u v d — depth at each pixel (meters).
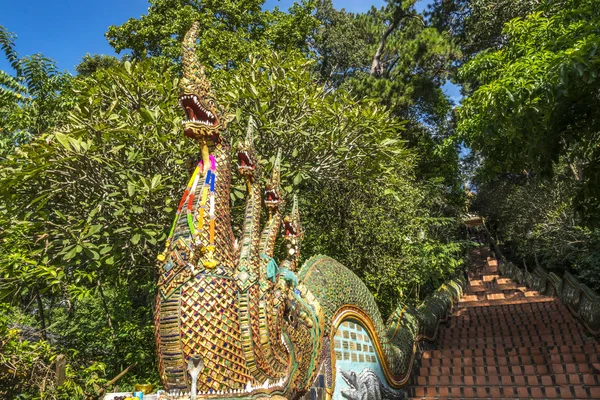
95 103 6.41
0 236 6.34
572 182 15.98
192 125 3.57
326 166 8.22
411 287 13.57
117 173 6.42
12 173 5.99
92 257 6.00
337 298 5.94
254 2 16.92
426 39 20.66
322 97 8.33
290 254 4.97
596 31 6.50
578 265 16.31
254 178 4.08
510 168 9.16
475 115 8.28
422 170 22.45
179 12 15.80
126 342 8.06
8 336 5.30
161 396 3.29
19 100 9.54
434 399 7.63
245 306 3.42
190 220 3.36
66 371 5.72
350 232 10.06
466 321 13.03
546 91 6.39
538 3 15.99
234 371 3.25
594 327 9.58
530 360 8.27
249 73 8.00
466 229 27.33
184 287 3.22
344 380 5.85
